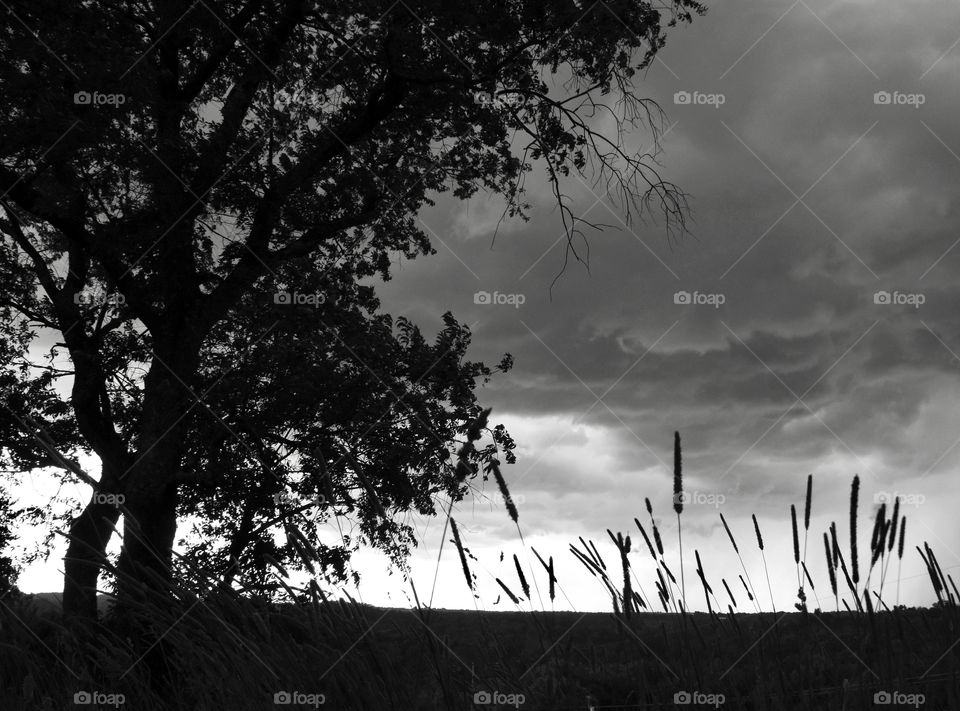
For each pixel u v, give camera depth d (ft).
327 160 52.54
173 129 46.16
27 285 62.69
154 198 46.55
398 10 48.01
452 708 7.60
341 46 52.01
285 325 54.65
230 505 50.75
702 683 7.32
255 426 52.54
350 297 61.41
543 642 8.07
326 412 52.60
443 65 50.67
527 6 49.73
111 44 40.11
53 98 38.19
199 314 51.03
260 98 53.16
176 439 49.65
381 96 53.67
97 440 58.85
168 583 10.48
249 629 9.37
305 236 54.85
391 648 8.56
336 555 27.32
